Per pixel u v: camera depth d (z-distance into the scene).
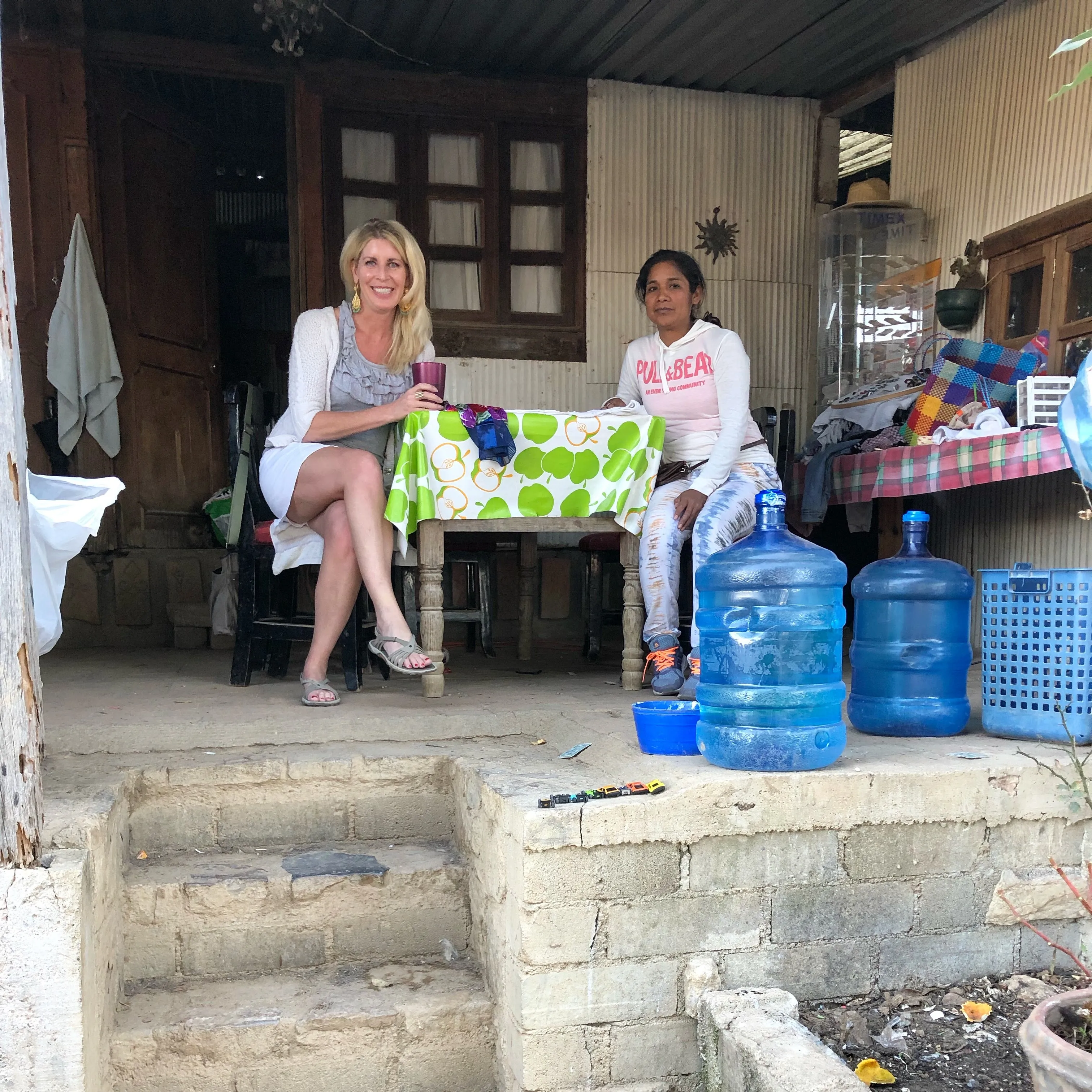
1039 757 2.42
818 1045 1.90
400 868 2.52
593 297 5.64
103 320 5.20
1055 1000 1.72
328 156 5.28
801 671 2.21
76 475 5.24
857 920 2.26
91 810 2.14
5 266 1.76
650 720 2.48
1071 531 4.20
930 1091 1.95
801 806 2.19
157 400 5.62
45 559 2.51
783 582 2.19
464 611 4.76
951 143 4.92
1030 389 3.67
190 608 5.12
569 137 5.55
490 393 5.54
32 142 5.06
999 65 4.59
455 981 2.39
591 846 2.05
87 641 5.20
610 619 5.69
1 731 1.75
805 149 5.86
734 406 3.50
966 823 2.32
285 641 3.81
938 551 5.06
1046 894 2.38
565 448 3.34
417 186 5.40
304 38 5.02
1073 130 4.20
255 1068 2.17
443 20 4.81
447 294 5.51
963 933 2.34
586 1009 2.08
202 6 4.80
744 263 5.82
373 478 3.07
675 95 5.64
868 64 5.34
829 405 5.36
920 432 4.27
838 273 5.36
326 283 5.33
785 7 4.67
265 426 3.96
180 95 6.22
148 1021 2.18
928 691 2.69
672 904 2.13
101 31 5.05
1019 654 2.61
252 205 8.02
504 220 5.51
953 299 4.71
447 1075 2.27
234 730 2.84
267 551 3.54
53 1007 1.77
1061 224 4.21
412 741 2.94
